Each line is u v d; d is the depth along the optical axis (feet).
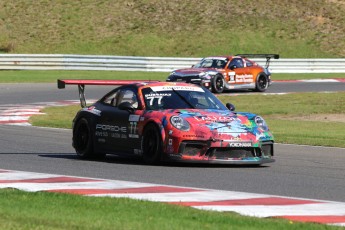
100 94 287.69
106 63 387.55
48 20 481.46
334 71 426.92
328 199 86.89
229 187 94.79
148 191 88.33
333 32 492.95
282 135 172.45
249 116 120.26
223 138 113.80
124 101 123.65
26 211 70.69
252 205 79.41
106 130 124.06
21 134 166.30
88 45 456.86
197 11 500.74
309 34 485.97
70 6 500.74
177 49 458.50
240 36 473.67
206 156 113.70
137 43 460.96
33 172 105.91
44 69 379.14
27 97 269.64
